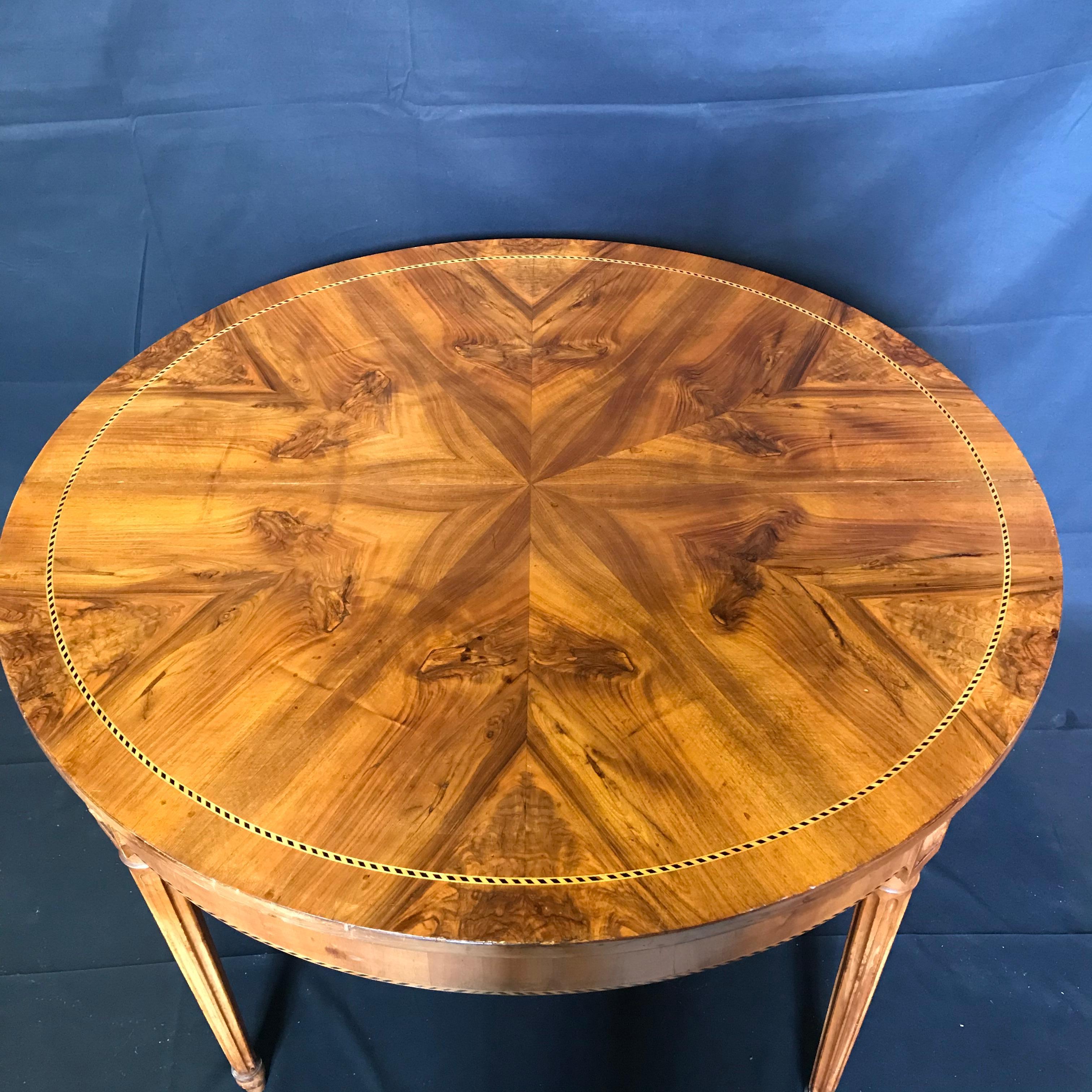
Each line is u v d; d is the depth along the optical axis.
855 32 1.29
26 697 0.93
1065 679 1.80
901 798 0.85
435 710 0.91
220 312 1.36
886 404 1.22
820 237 1.49
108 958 1.49
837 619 0.99
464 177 1.43
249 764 0.87
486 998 1.46
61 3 1.26
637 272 1.42
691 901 0.78
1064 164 1.42
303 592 1.02
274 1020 1.43
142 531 1.08
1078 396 1.68
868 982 1.14
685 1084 1.37
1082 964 1.48
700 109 1.36
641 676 0.94
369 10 1.27
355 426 1.20
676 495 1.12
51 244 1.50
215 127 1.38
